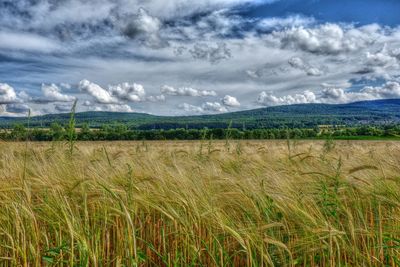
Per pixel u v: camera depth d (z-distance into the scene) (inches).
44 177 174.2
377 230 136.6
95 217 142.2
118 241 133.8
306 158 268.4
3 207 144.9
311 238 123.6
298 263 131.7
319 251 128.5
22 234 122.8
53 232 143.3
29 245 125.3
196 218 140.8
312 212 136.0
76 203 150.2
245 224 138.9
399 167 207.3
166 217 151.8
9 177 177.0
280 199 139.2
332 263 117.7
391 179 163.2
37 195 157.0
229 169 257.0
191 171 196.2
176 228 134.2
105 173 190.2
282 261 121.2
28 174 193.9
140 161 247.8
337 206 148.5
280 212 142.7
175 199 145.0
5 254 133.1
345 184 172.4
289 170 204.2
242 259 133.6
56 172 197.2
